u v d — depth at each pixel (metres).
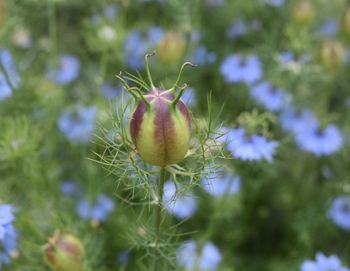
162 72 0.55
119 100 0.49
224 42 0.66
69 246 0.39
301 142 0.52
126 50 0.60
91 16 0.66
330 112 0.62
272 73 0.57
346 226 0.52
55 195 0.51
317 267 0.45
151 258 0.39
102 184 0.52
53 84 0.56
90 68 0.62
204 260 0.49
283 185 0.57
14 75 0.54
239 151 0.43
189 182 0.35
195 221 0.53
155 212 0.37
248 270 0.55
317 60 0.54
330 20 0.66
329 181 0.56
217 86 0.60
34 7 0.63
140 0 0.64
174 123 0.32
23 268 0.44
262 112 0.55
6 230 0.41
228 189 0.47
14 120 0.52
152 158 0.33
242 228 0.55
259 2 0.66
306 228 0.53
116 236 0.51
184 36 0.61
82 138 0.54
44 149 0.53
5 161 0.51
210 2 0.66
